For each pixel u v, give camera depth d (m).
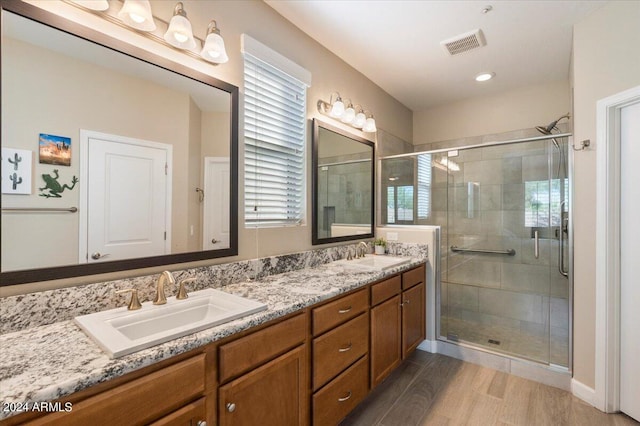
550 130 2.88
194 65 1.57
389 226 3.10
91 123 1.22
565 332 2.37
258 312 1.24
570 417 1.85
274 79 2.02
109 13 1.27
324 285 1.69
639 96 1.72
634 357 1.83
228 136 1.71
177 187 1.48
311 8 1.97
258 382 1.20
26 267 1.07
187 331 1.01
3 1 1.03
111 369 0.79
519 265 2.69
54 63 1.13
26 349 0.90
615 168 1.90
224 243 1.69
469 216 2.92
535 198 2.61
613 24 1.87
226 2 1.71
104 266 1.24
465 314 2.96
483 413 1.89
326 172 2.45
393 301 2.17
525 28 2.17
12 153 1.05
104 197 1.25
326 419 1.52
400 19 2.07
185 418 0.96
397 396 2.07
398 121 3.57
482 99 3.44
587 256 2.03
